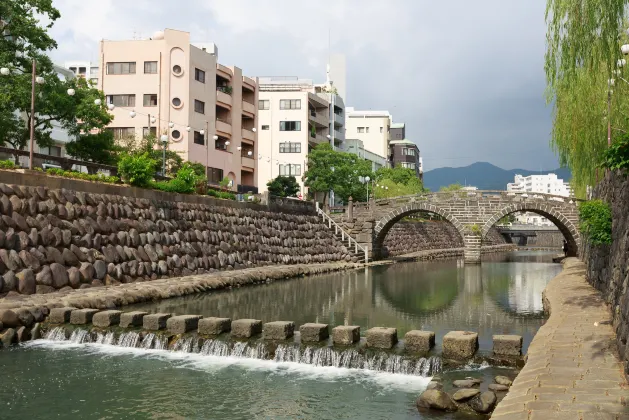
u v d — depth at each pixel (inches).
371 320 853.8
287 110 3009.4
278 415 466.3
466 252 2265.0
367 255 2255.2
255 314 871.1
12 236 827.4
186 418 462.3
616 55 671.8
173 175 1747.0
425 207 2316.7
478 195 2266.2
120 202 1096.8
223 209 1482.5
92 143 1437.0
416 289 1310.3
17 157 940.0
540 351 454.6
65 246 924.6
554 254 3417.8
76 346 674.2
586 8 666.8
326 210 2354.8
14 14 1140.5
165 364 606.5
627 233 507.2
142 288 957.8
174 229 1242.0
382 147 4515.3
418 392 508.4
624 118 1018.1
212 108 2209.6
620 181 621.3
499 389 465.1
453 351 565.9
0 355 633.6
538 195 2204.7
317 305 1009.5
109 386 537.0
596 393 345.4
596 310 655.1
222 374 571.2
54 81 1273.4
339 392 514.3
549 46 739.4
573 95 974.4
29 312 707.4
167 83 2062.0
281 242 1760.6
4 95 1119.6
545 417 306.3
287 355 615.2
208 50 2691.9
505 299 1132.5
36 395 513.7
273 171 3002.0
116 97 2078.0
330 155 2741.1
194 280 1127.0
